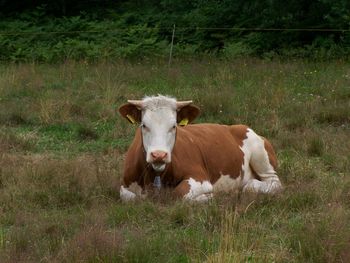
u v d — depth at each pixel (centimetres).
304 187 918
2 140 1241
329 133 1304
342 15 2436
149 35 2647
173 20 2800
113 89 1670
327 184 950
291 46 2556
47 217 804
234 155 958
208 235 735
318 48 2438
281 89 1661
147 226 777
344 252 662
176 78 1906
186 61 2347
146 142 854
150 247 680
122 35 2647
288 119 1412
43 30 2770
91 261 648
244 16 2723
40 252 687
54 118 1424
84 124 1366
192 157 898
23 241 712
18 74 1909
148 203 822
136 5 3055
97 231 706
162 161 823
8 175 997
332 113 1426
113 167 1062
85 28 2764
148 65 2225
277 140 1266
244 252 679
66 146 1257
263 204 855
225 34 2673
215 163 931
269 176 993
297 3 2588
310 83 1811
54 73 2008
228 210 796
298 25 2595
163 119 851
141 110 874
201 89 1725
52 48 2503
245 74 1928
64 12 3009
